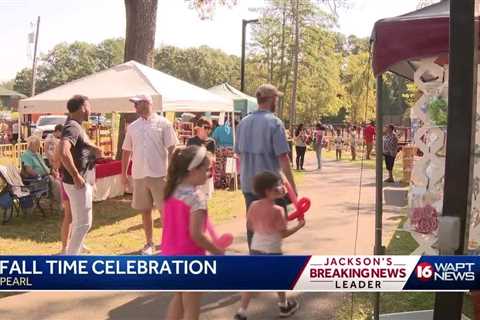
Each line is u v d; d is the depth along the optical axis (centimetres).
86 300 527
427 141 470
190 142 1088
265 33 5044
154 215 980
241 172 491
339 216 1000
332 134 3656
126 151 706
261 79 5128
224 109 1295
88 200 593
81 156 585
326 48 5209
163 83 1090
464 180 272
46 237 827
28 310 501
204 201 358
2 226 903
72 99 588
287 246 755
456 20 270
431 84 466
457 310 300
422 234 469
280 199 464
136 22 1381
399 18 437
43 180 977
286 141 472
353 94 5416
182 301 382
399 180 1595
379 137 463
